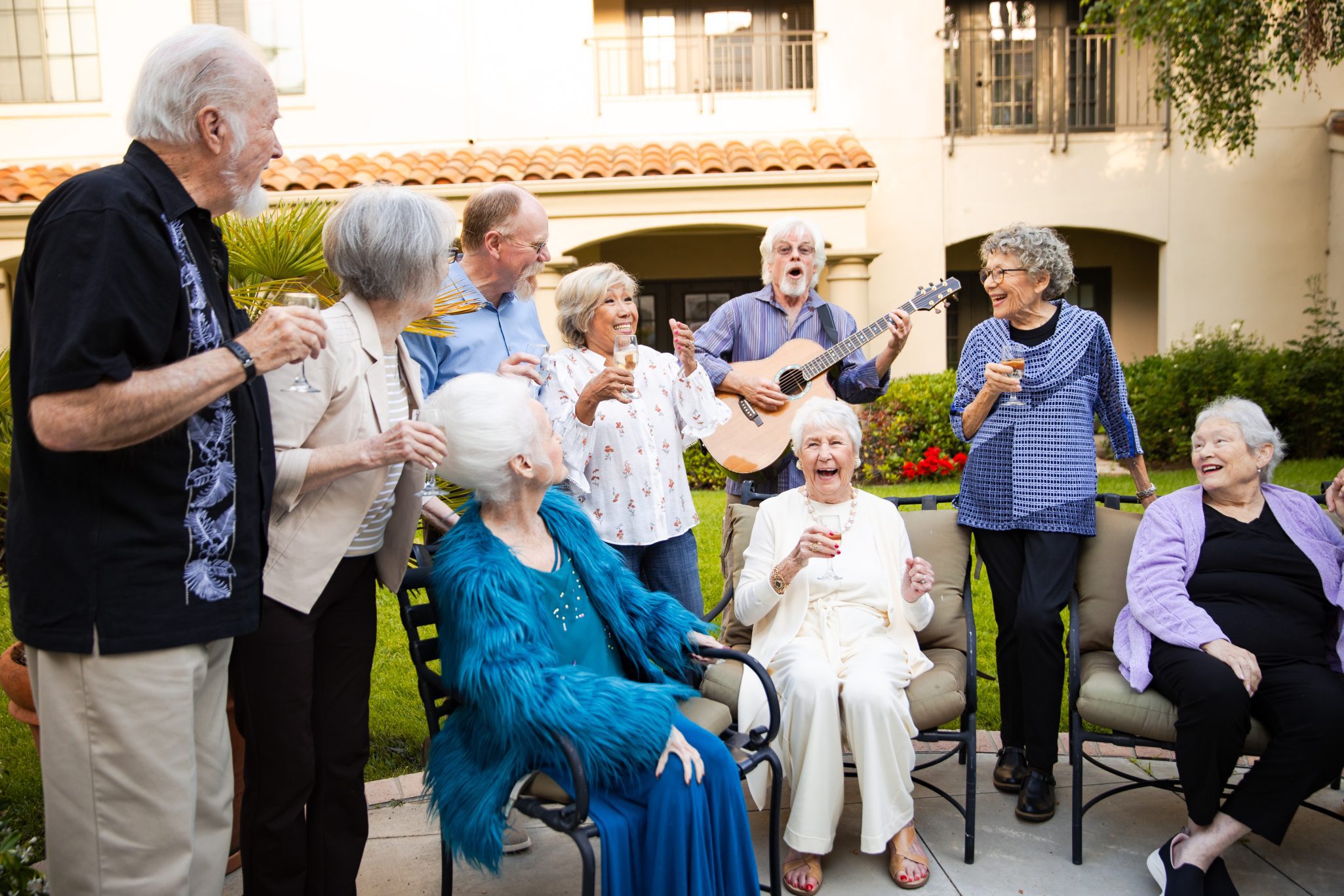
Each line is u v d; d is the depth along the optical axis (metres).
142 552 1.86
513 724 2.24
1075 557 3.26
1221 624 2.90
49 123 10.50
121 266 1.74
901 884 2.81
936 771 3.58
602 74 11.55
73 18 10.41
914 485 8.98
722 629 3.49
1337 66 10.84
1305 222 11.02
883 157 10.97
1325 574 2.95
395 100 10.78
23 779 3.52
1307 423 9.80
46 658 1.86
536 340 3.30
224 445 1.98
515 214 3.05
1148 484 3.49
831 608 3.07
